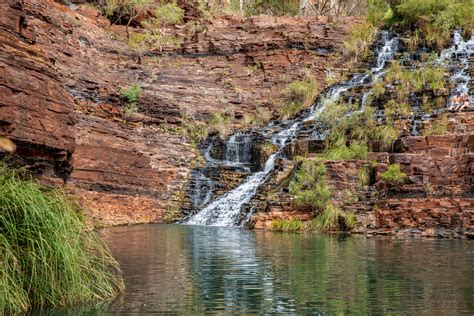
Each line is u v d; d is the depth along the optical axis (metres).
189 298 7.72
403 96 28.88
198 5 40.50
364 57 35.19
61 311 6.71
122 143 23.97
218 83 33.88
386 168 20.47
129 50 34.09
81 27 31.11
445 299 7.72
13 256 6.28
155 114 28.94
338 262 11.11
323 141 25.59
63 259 6.75
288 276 9.49
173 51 35.59
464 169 18.91
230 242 14.87
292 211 20.03
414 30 36.38
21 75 8.91
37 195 6.85
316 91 33.03
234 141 28.59
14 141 8.68
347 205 19.33
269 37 36.31
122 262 10.95
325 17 37.69
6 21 8.94
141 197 23.45
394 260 11.45
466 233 16.47
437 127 24.73
